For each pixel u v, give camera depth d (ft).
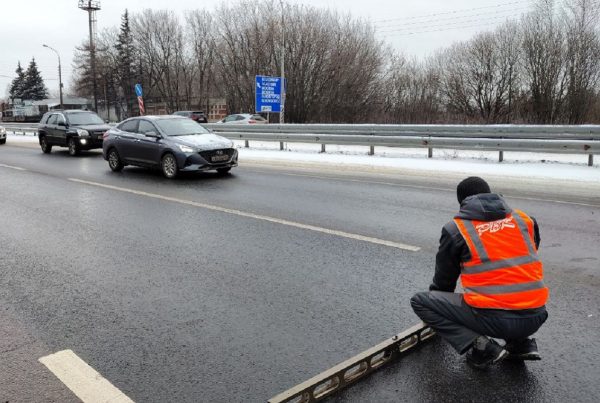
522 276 9.56
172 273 16.55
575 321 12.50
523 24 118.73
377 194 30.68
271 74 134.92
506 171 38.22
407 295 14.37
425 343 11.69
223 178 38.73
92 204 28.60
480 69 139.44
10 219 24.85
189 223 23.58
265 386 9.99
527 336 9.93
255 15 141.90
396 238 20.42
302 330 12.31
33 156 59.06
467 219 10.00
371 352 10.39
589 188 31.42
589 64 105.29
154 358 11.12
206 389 9.93
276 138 58.18
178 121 42.16
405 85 137.39
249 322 12.80
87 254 18.84
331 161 46.68
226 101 154.61
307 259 17.80
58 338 12.14
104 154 44.83
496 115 126.72
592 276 15.61
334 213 25.41
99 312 13.57
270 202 28.63
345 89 128.88
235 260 17.81
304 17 130.52
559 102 109.29
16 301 14.43
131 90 220.84
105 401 9.59
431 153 47.03
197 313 13.39
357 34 132.46
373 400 9.53
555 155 47.11
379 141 49.49
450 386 9.93
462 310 10.12
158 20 200.03
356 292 14.65
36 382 10.24
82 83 236.43
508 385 9.92
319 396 9.46
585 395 9.52
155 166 40.16
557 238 20.13
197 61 193.88
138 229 22.56
